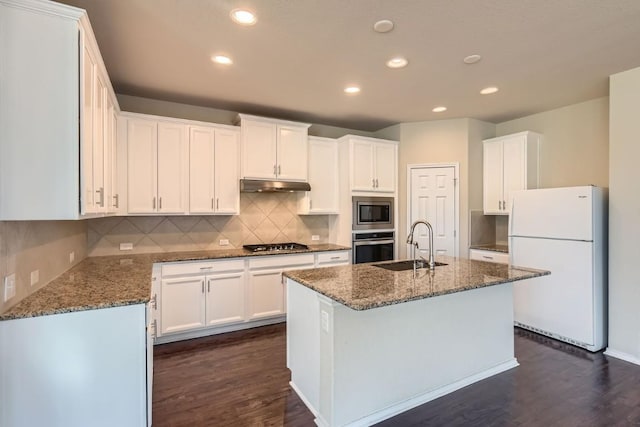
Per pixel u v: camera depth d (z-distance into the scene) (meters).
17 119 1.57
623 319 3.06
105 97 2.31
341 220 4.62
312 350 2.29
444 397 2.48
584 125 3.91
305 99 3.78
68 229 2.71
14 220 1.60
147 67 2.94
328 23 2.25
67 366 1.67
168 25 2.27
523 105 4.01
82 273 2.59
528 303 3.73
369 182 4.57
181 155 3.63
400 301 1.85
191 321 3.48
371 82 3.28
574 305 3.33
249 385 2.61
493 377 2.76
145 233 3.78
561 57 2.76
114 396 1.75
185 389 2.54
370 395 2.20
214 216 4.12
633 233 2.99
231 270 3.67
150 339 1.97
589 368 2.88
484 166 4.64
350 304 1.76
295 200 4.65
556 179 4.16
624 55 2.73
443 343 2.54
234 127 3.91
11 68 1.57
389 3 2.03
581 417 2.20
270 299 3.89
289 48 2.60
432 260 2.74
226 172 3.87
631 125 3.00
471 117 4.50
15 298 1.71
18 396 1.59
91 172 1.88
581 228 3.28
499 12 2.12
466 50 2.63
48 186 1.62
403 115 4.41
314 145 4.50
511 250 3.86
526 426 2.12
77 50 1.66
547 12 2.13
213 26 2.29
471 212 4.54
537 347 3.32
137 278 2.40
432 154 4.66
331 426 2.05
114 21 2.22
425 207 4.68
